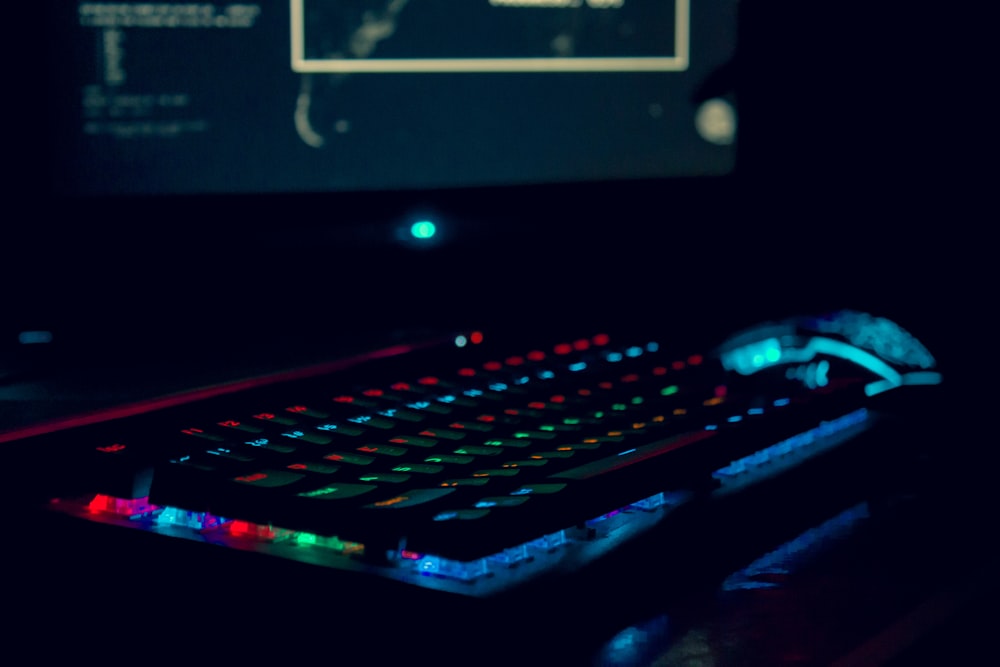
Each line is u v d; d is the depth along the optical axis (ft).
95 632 1.56
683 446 1.99
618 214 3.55
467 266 3.50
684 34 3.61
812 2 3.92
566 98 3.46
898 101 4.26
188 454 1.85
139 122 2.95
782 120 3.87
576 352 2.88
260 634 1.52
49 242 2.87
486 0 3.33
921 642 1.52
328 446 1.95
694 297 3.84
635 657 1.45
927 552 1.92
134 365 2.66
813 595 1.69
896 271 4.04
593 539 1.72
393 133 3.25
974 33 4.21
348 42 3.18
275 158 3.11
